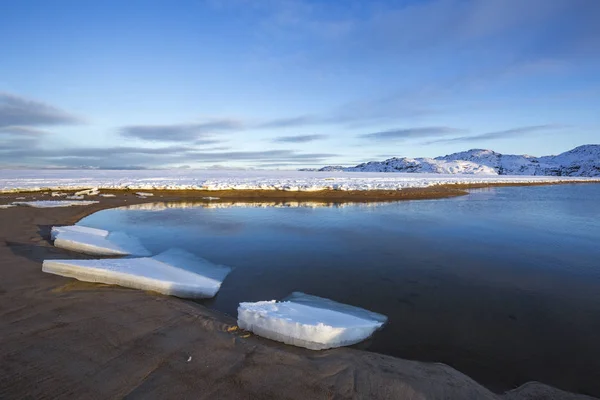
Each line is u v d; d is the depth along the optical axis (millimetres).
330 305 5082
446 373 3229
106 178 36375
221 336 3611
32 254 6629
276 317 3723
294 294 5559
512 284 6211
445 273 6805
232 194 22031
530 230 11492
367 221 12828
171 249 8312
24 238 8086
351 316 4363
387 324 4508
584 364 3656
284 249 8539
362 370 3088
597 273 6859
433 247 8930
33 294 4504
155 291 5070
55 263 5406
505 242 9625
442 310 5023
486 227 11922
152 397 2500
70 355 3035
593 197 26062
